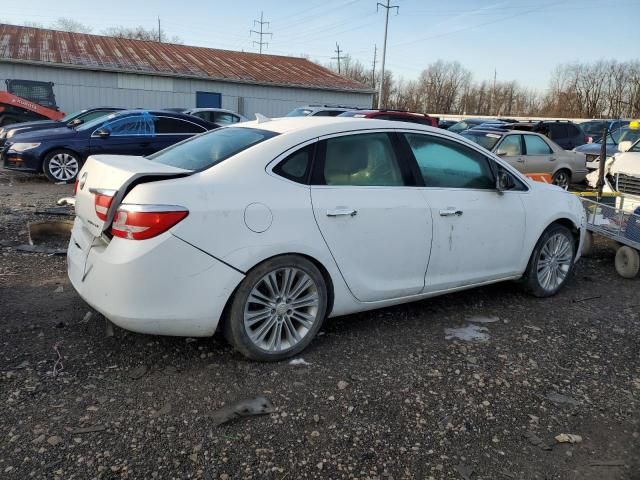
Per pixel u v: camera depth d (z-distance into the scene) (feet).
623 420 9.98
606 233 19.71
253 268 10.65
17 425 8.77
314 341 12.46
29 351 11.20
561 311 15.34
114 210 9.96
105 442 8.51
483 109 280.92
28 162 34.24
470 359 11.99
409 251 12.82
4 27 86.33
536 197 15.62
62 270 16.43
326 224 11.39
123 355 11.25
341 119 12.73
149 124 36.52
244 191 10.58
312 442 8.83
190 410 9.48
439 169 13.67
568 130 54.34
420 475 8.23
